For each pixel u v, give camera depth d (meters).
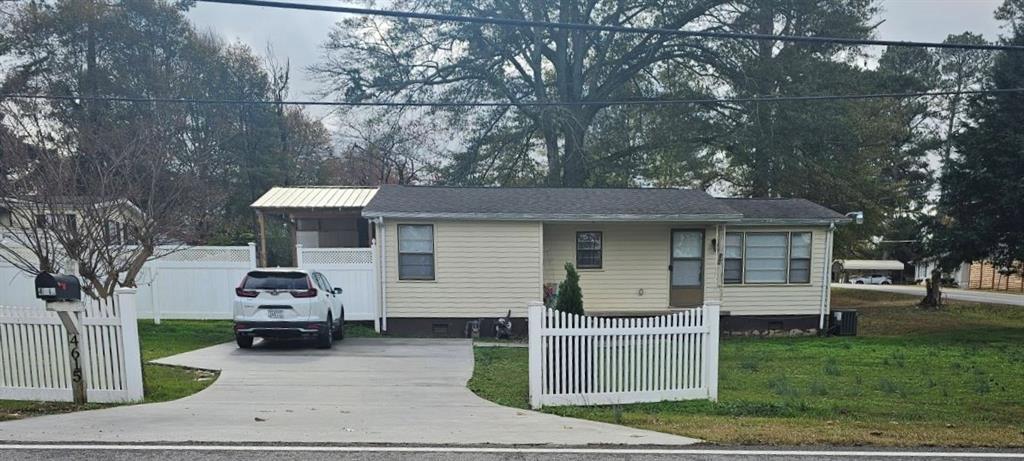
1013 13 15.89
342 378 7.86
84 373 6.27
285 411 5.91
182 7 24.83
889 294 32.81
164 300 13.45
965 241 15.59
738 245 15.07
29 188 8.43
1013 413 6.28
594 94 23.45
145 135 11.96
